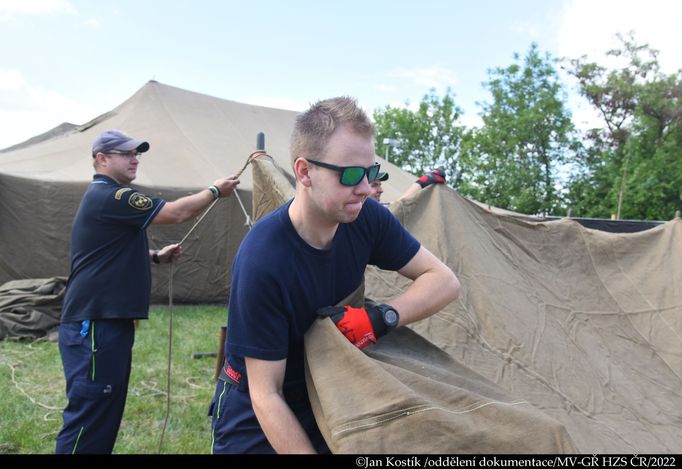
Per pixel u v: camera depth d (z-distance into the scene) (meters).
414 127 41.06
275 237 1.34
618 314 3.62
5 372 4.71
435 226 3.31
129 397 4.17
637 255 3.97
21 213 7.28
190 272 8.05
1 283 7.24
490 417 1.23
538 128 26.78
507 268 3.43
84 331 2.55
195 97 10.91
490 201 27.78
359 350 1.33
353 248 1.50
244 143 10.12
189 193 7.93
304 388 1.47
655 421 2.83
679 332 3.54
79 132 9.89
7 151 9.80
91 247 2.59
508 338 2.95
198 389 4.43
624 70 25.56
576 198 27.06
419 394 1.27
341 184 1.26
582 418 2.66
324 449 1.43
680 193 23.00
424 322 2.94
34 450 3.24
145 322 6.81
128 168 2.83
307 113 1.30
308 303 1.40
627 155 24.55
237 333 1.33
